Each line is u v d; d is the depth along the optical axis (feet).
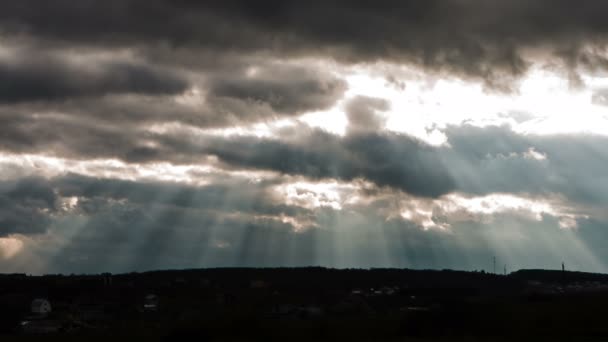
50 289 392.68
